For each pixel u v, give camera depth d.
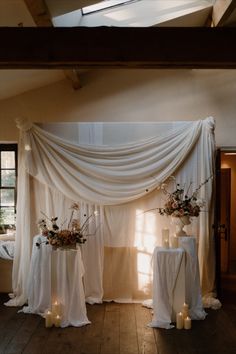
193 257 4.12
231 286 5.48
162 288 3.96
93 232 4.62
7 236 4.97
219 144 5.25
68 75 4.64
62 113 5.33
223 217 6.53
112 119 5.32
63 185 4.59
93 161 4.65
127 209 4.64
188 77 5.31
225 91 5.27
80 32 3.27
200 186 4.65
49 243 3.95
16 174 5.30
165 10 4.68
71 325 3.84
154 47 3.29
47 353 3.22
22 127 4.57
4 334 3.63
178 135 4.66
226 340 3.51
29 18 3.61
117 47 3.28
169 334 3.65
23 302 4.49
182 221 4.25
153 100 5.31
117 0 4.70
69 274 3.91
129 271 4.62
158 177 4.62
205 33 3.30
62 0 3.41
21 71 4.53
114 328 3.79
